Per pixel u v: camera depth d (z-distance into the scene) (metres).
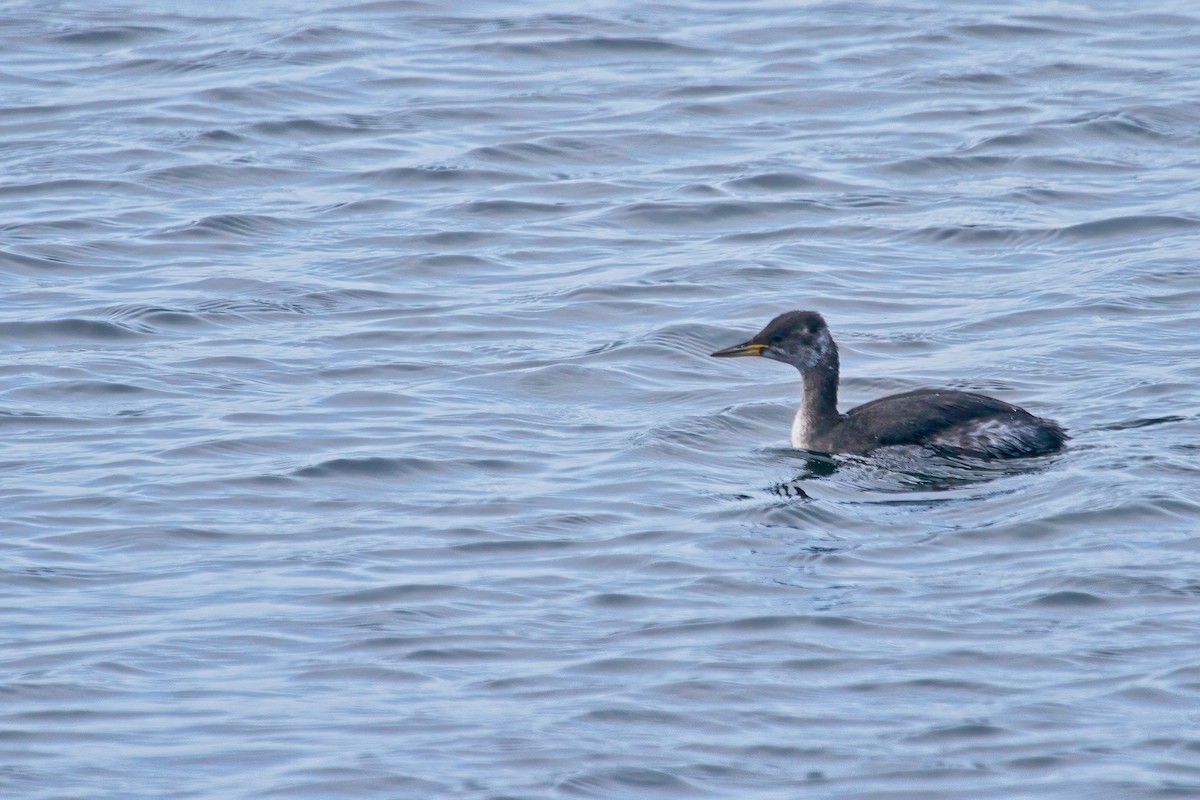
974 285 22.19
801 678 12.42
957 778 11.09
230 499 16.03
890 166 26.78
